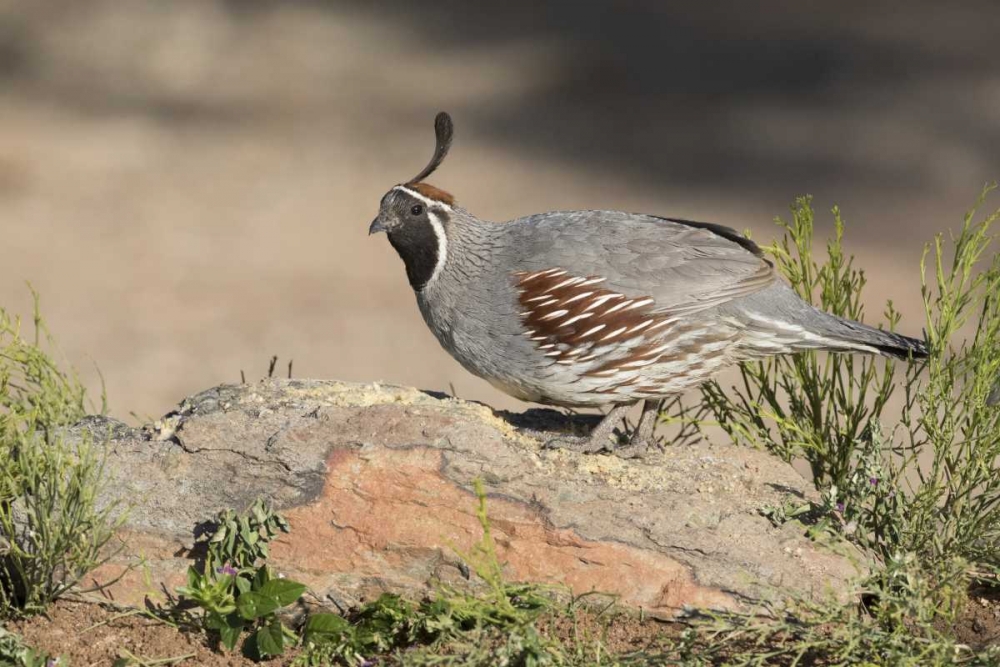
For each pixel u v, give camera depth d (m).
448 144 10.54
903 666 7.82
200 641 8.62
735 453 9.83
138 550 8.87
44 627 8.62
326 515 8.83
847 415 9.99
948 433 9.40
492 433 8.93
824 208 28.16
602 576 8.68
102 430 9.37
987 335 9.36
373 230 9.95
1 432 8.95
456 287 9.95
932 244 25.70
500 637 8.19
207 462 8.98
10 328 9.98
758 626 8.09
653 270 9.67
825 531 8.91
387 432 8.91
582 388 9.74
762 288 9.80
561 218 10.12
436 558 8.78
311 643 8.48
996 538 9.34
